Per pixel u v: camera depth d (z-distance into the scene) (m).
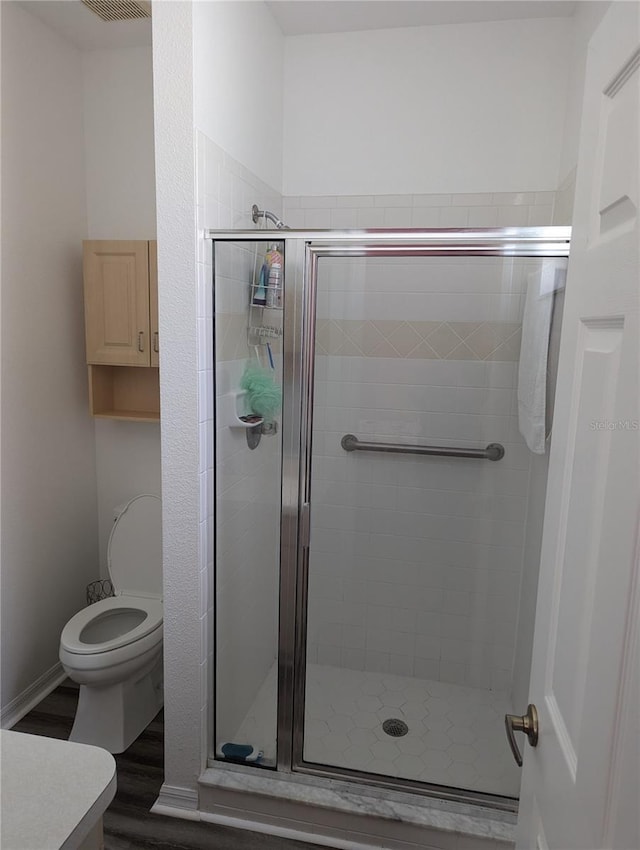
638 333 0.59
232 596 1.90
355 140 2.34
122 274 2.28
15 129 2.10
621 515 0.61
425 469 2.25
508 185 2.25
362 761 1.93
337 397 2.21
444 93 2.25
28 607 2.33
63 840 0.72
